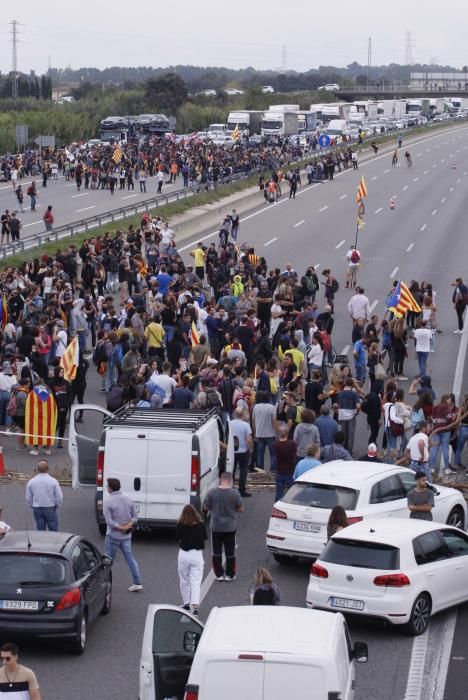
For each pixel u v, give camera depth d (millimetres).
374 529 19516
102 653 18141
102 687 16812
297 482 22266
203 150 113250
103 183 97375
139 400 29469
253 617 12836
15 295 42000
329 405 31438
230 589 21219
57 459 31078
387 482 22406
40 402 31234
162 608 14117
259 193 97812
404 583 18625
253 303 44188
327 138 132125
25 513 25766
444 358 44375
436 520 22734
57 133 156375
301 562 22953
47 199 89062
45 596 17453
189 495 23297
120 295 53469
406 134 167125
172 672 13664
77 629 17625
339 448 25000
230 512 21406
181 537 19500
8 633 17375
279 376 35188
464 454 31953
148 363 34438
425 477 22156
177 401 29656
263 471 29609
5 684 13664
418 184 111625
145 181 97062
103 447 23500
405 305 41031
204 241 76250
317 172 112312
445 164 131000
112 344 37500
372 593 18641
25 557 17766
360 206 61188
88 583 18422
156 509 23328
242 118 154250
